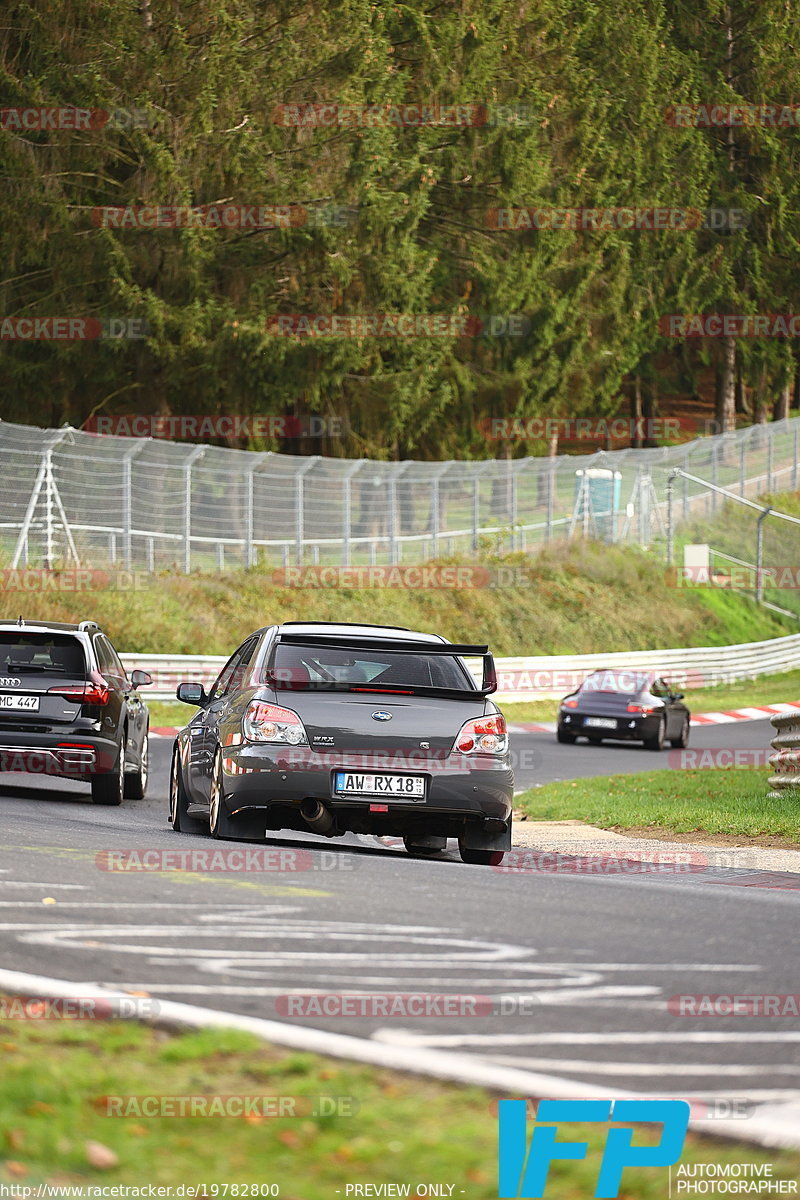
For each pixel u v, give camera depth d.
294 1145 17.39
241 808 43.41
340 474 154.38
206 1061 20.41
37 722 58.81
